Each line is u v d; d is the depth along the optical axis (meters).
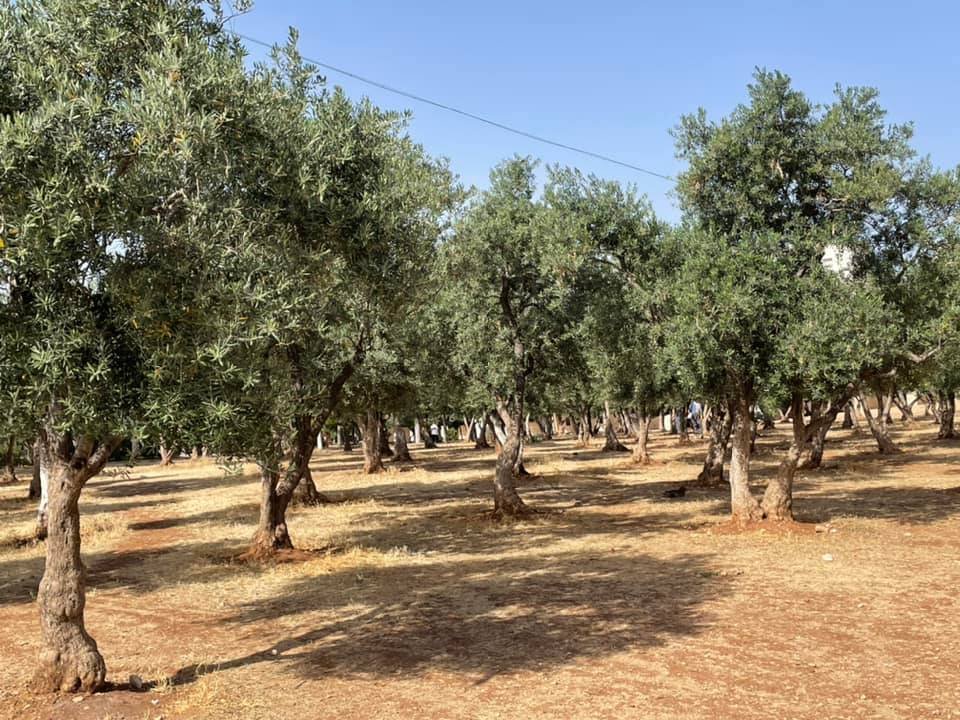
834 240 15.03
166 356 6.26
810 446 31.09
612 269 19.33
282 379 11.58
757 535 15.83
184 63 7.11
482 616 10.42
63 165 6.22
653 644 8.85
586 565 13.71
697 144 17.30
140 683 7.84
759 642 8.78
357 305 14.39
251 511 23.86
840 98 16.16
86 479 7.77
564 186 18.95
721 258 14.45
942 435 44.50
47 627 7.60
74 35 7.26
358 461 50.66
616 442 51.25
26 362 6.05
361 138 11.86
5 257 5.89
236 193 8.26
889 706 6.82
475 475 34.66
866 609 10.02
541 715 6.89
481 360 21.48
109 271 6.53
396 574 13.46
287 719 6.95
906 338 15.22
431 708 7.14
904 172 15.48
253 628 10.23
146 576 14.20
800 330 13.99
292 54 11.58
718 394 17.25
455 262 19.19
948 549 13.77
